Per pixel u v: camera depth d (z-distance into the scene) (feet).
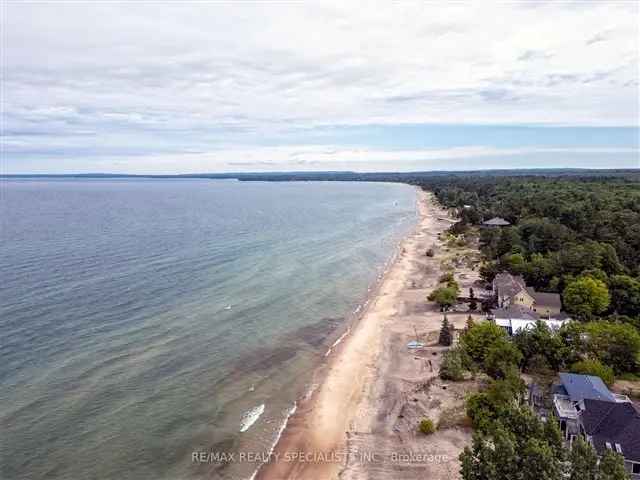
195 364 178.50
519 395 143.02
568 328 179.52
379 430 144.15
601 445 117.70
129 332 203.21
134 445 131.85
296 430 143.74
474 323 199.21
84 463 123.85
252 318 227.61
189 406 151.64
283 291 271.49
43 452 126.82
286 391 165.27
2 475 118.21
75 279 276.62
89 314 221.87
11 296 241.96
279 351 194.90
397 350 199.00
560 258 264.93
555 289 245.04
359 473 125.90
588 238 304.09
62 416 141.90
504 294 233.55
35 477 118.21
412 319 234.38
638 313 215.72
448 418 147.74
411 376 175.73
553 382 159.33
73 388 156.97
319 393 164.86
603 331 173.37
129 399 152.87
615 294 222.69
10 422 137.80
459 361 174.91
